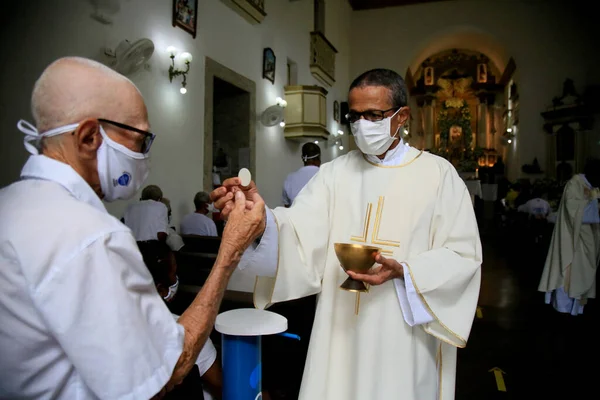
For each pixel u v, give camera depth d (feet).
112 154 3.50
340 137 48.96
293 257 5.14
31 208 3.04
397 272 4.80
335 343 5.38
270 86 31.22
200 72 22.34
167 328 3.23
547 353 13.91
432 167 5.52
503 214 48.06
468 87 76.38
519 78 56.08
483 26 56.39
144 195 16.06
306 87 33.50
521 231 39.63
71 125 3.32
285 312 9.75
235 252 4.03
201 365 5.91
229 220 4.21
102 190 3.64
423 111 75.97
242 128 28.07
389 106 5.24
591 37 53.57
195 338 3.48
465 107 75.66
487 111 74.90
